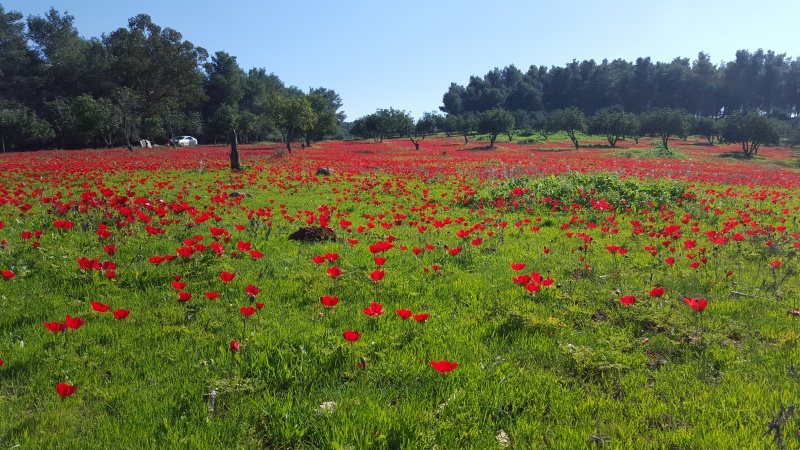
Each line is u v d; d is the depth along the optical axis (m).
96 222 9.03
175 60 60.31
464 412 3.44
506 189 15.17
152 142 61.81
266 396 3.56
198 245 7.00
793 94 122.12
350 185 18.47
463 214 12.73
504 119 64.81
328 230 9.09
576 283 6.49
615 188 14.82
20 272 6.21
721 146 69.44
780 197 16.55
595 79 137.75
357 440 3.04
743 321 5.30
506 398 3.63
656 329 5.04
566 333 4.88
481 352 4.40
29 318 4.89
